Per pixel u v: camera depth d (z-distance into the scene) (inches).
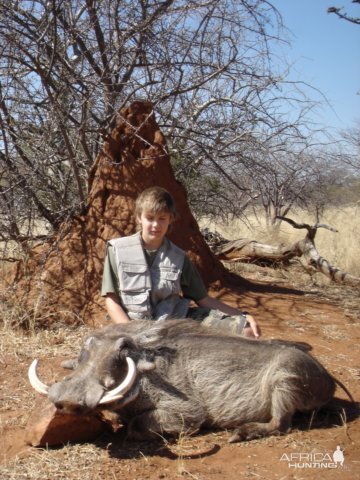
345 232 290.5
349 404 100.2
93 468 78.3
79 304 136.3
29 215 154.6
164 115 178.4
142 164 146.5
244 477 76.2
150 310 98.7
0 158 154.4
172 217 99.6
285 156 199.5
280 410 88.8
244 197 248.2
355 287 183.0
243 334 100.7
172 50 167.8
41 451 82.8
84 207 149.9
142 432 86.4
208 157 172.9
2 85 151.6
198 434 89.0
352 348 128.3
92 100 158.4
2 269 155.7
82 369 80.7
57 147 170.6
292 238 270.7
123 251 98.3
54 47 147.0
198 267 152.4
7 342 120.6
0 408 95.8
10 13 146.6
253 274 192.4
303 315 146.8
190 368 89.3
